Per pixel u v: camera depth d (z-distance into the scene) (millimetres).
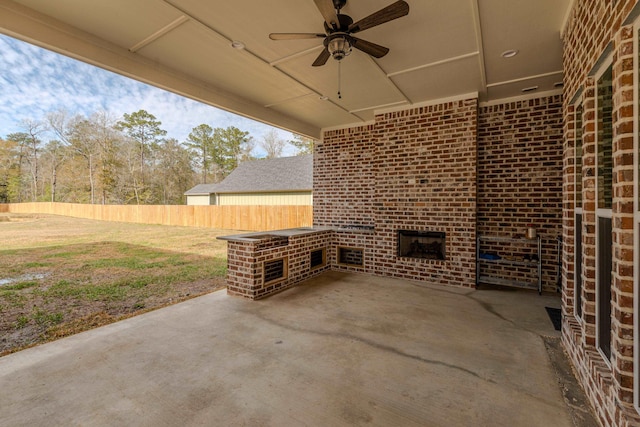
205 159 30516
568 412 1954
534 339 3008
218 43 3340
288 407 2016
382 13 2264
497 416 1919
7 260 7461
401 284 5043
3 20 2605
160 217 17297
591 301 2191
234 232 13609
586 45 2225
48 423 1863
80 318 3732
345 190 6766
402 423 1860
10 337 3203
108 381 2318
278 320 3545
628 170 1603
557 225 4641
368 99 5070
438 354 2725
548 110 4691
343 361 2611
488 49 3467
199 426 1837
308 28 3076
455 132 4902
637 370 1527
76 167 26625
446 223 4969
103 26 3018
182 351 2801
